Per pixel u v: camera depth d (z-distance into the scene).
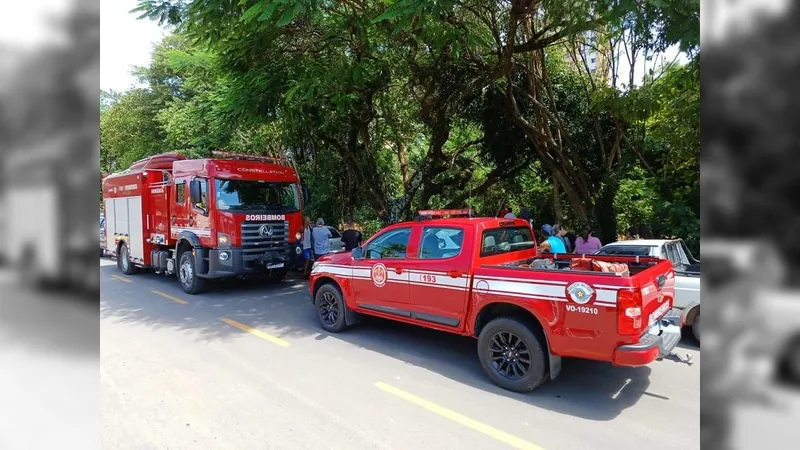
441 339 6.54
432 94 12.09
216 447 3.69
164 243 10.78
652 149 12.42
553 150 13.52
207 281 9.88
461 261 5.27
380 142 15.88
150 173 11.38
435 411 4.32
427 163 12.86
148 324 7.33
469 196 15.77
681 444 3.76
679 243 7.47
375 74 11.05
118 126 23.62
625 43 11.86
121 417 4.17
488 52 11.57
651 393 4.73
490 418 4.20
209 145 17.30
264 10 6.47
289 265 10.38
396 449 3.68
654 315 4.53
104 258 16.58
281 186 10.42
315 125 12.97
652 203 11.79
